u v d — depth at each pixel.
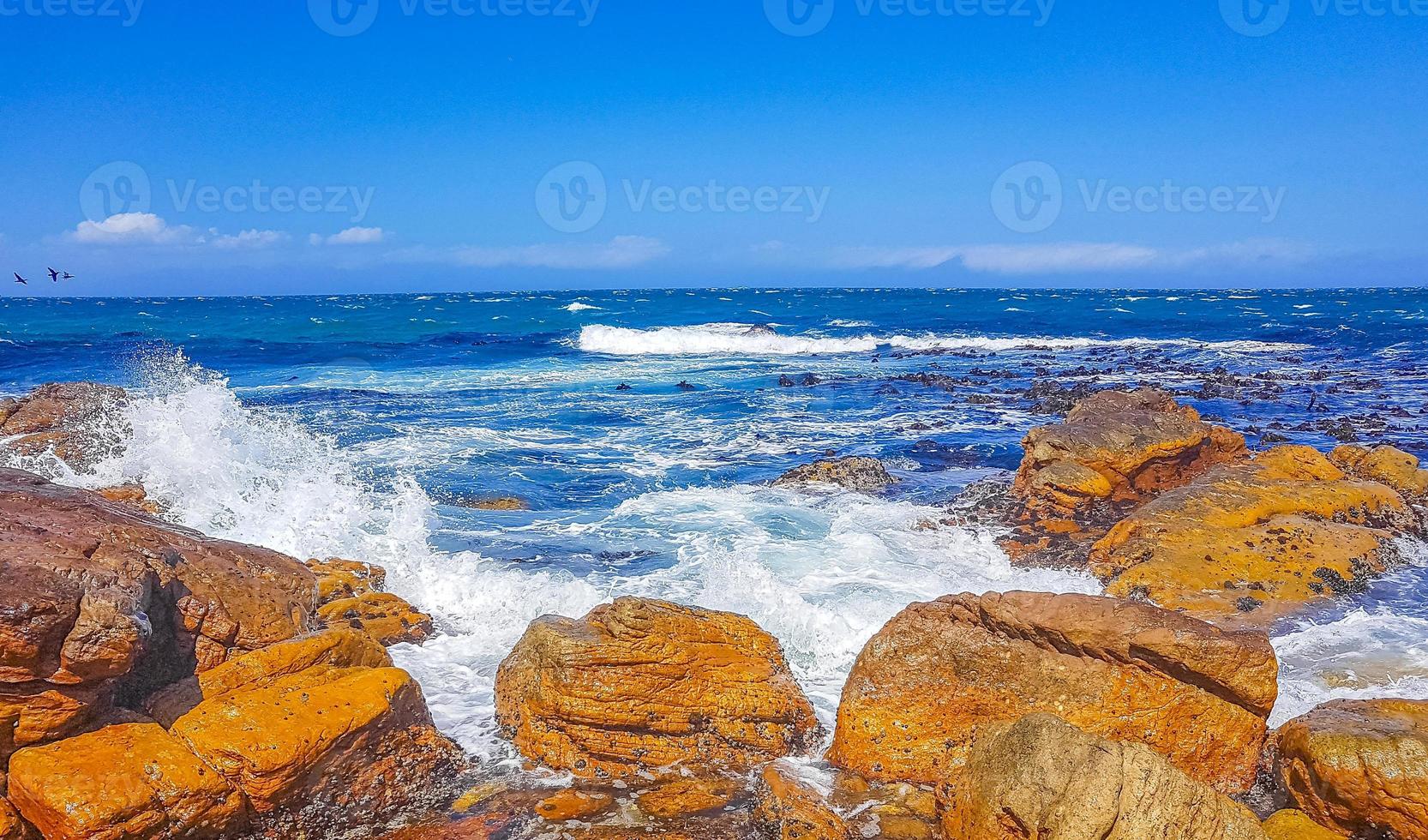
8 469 8.17
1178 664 6.90
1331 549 11.11
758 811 6.56
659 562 11.87
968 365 37.12
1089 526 13.04
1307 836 5.95
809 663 9.09
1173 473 14.00
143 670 6.55
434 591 10.70
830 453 19.45
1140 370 34.12
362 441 19.95
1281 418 23.81
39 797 5.41
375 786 6.57
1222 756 6.96
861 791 6.91
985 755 6.17
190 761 5.82
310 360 38.22
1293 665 8.84
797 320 62.78
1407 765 5.89
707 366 37.56
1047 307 80.62
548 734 7.23
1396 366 35.00
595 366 37.22
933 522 13.54
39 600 5.63
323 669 6.95
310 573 7.96
